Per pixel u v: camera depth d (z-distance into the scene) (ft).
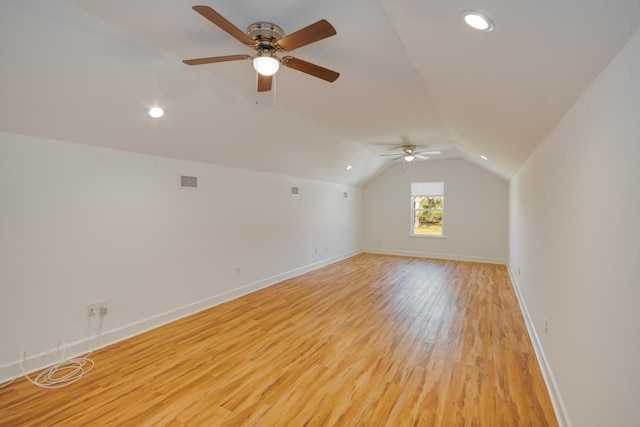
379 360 8.84
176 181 11.93
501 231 23.31
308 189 20.44
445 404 6.88
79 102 7.91
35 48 6.34
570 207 6.18
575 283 5.78
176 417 6.44
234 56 6.32
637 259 3.34
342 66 7.89
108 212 9.81
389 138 16.34
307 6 5.54
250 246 15.61
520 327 11.20
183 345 9.76
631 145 3.51
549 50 4.30
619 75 3.84
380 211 28.04
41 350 8.34
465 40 4.99
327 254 22.89
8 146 7.79
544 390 7.41
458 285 17.06
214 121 10.96
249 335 10.52
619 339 3.80
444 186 25.22
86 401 6.95
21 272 8.02
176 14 6.04
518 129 8.86
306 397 7.14
